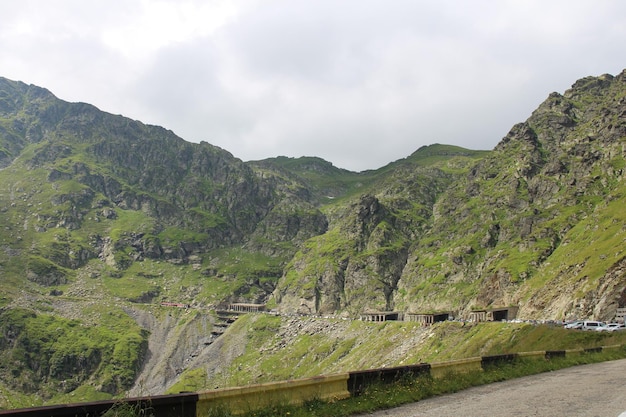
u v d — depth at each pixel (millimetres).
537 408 23703
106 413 17359
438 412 23625
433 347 188000
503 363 42719
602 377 37344
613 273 147750
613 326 110500
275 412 21938
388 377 30281
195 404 19938
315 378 25266
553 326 124750
